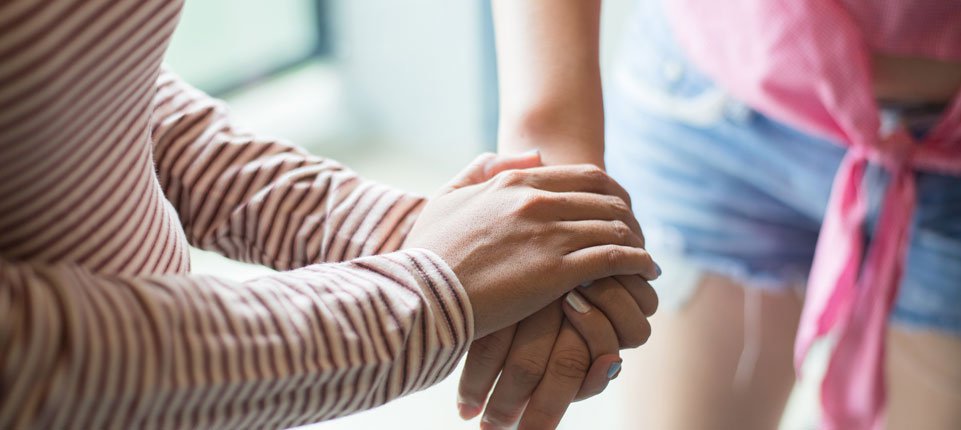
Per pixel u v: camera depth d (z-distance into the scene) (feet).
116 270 2.77
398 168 8.46
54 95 2.55
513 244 3.01
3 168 2.58
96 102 2.61
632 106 4.40
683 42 4.16
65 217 2.68
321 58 8.90
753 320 4.45
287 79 8.94
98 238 2.73
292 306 2.76
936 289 4.18
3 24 2.47
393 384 2.85
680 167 4.31
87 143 2.65
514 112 3.43
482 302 2.95
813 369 6.36
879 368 4.19
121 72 2.63
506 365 3.10
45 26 2.49
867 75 3.78
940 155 3.91
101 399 2.54
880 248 4.08
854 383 4.26
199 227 3.27
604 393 6.19
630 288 3.13
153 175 2.89
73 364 2.51
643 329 3.13
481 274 2.97
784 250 4.34
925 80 3.81
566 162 3.33
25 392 2.48
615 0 7.04
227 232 3.27
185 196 3.26
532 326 3.10
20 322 2.48
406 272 2.88
